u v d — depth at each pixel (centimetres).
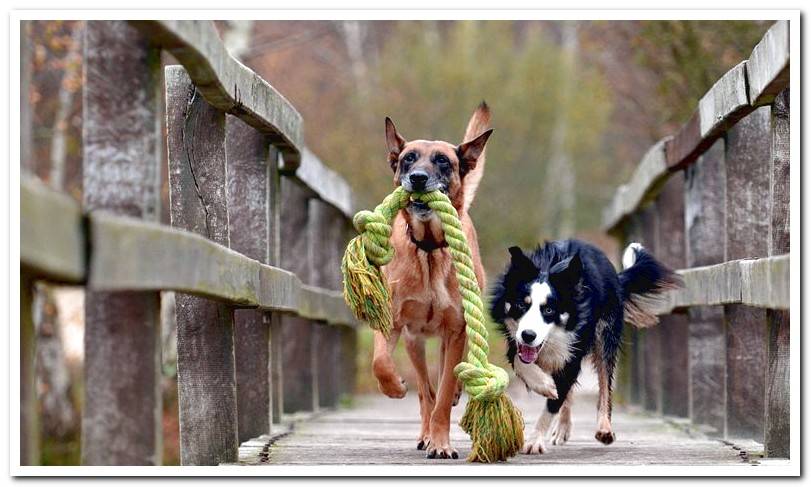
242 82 684
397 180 797
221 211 691
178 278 510
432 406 835
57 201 400
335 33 3612
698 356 1030
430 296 768
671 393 1214
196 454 678
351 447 827
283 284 827
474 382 692
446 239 734
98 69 518
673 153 1060
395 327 793
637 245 1003
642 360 1391
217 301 641
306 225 1234
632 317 996
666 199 1254
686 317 1203
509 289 845
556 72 3434
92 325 520
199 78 598
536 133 3397
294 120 906
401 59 3272
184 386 681
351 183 2947
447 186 784
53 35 1788
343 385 1576
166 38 515
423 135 3178
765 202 848
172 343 1602
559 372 848
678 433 1016
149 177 517
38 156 2114
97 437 518
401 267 772
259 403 871
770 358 712
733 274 760
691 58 1864
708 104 860
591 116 3441
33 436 495
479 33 3400
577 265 837
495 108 3288
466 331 724
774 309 678
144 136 517
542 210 3512
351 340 1622
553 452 810
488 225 3278
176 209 688
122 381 518
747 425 863
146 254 469
